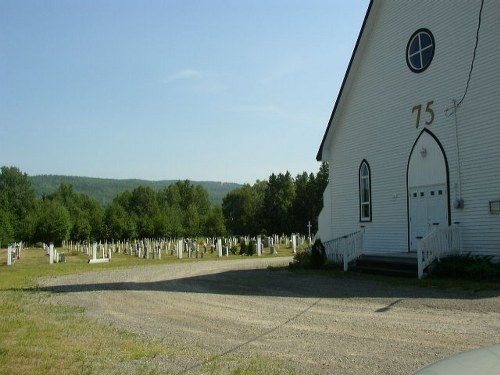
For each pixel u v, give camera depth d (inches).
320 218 1066.1
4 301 591.2
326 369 283.4
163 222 3223.4
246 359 309.1
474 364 115.0
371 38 927.0
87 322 445.4
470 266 653.9
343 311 475.2
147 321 448.8
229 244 2345.0
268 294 611.2
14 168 4953.3
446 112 764.6
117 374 280.1
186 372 282.8
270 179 3644.2
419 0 821.2
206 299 580.1
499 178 679.7
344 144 1001.5
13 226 3078.2
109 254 1652.3
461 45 741.3
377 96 910.4
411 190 831.1
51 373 284.5
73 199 4982.8
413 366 283.7
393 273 756.6
